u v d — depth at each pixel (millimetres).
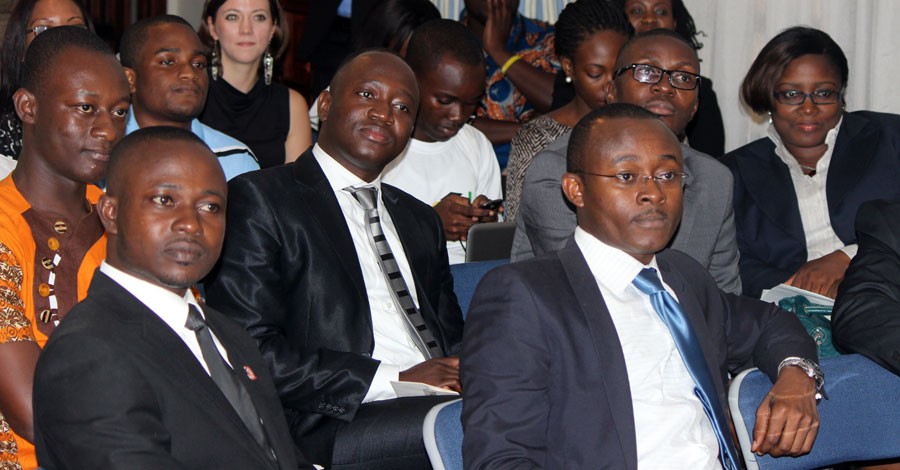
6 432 2707
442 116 4652
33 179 2928
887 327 3254
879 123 4664
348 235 3410
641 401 2721
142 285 2426
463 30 4680
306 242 3330
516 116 5746
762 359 3094
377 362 3209
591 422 2641
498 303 2719
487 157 5008
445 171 4793
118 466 2133
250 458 2346
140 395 2221
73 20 4125
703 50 6359
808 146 4586
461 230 4383
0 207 2850
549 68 5879
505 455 2562
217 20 4797
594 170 2834
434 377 3201
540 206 3744
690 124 5496
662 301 2836
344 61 3623
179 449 2273
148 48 3938
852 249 4309
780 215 4594
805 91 4508
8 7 5633
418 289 3562
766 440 2908
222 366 2473
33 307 2816
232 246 3271
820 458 3023
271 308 3260
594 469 2607
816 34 4574
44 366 2211
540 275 2779
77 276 2916
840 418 3064
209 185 2467
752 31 6191
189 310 2486
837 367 3113
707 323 3000
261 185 3352
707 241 3773
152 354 2305
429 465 3102
